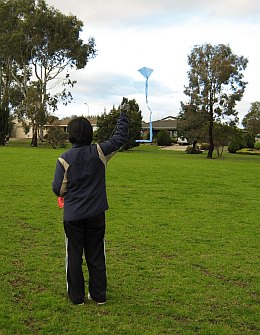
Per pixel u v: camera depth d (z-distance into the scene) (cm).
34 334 374
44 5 4775
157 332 381
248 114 7612
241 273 554
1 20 4791
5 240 689
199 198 1192
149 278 525
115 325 394
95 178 429
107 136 4472
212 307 441
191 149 4575
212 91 3781
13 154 2841
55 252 628
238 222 883
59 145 4472
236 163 2862
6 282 498
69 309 427
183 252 647
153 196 1201
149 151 4647
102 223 436
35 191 1216
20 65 5222
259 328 396
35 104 4831
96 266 440
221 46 3794
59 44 4841
